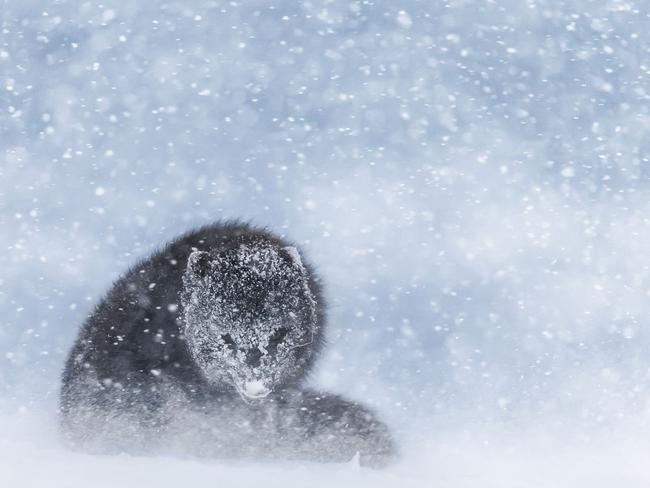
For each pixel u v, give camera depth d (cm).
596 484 1978
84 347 2350
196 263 2231
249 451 2159
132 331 2292
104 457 1756
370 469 1941
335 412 2269
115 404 2225
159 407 2220
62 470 1574
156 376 2248
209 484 1588
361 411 2328
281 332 2205
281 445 2172
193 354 2225
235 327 2159
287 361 2248
